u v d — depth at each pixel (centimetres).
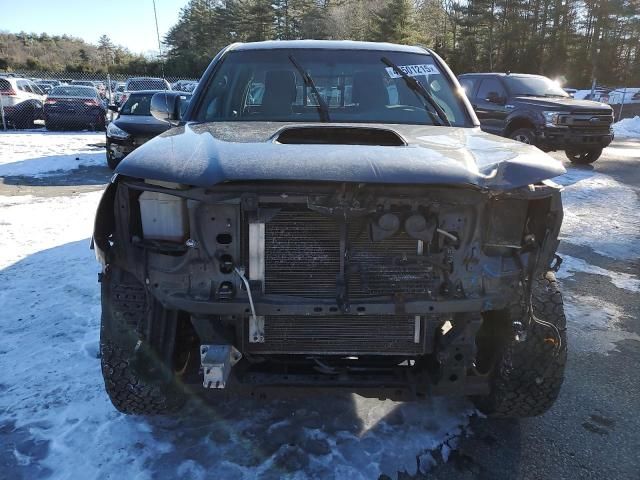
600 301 485
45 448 264
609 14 5869
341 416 296
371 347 239
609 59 5900
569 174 1166
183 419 289
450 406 307
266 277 226
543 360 251
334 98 351
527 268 235
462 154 248
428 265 229
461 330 236
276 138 265
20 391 309
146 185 224
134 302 249
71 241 605
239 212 223
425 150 246
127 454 261
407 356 256
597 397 328
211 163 223
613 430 295
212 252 226
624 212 834
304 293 227
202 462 257
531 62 5719
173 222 227
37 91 2222
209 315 228
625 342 405
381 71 368
